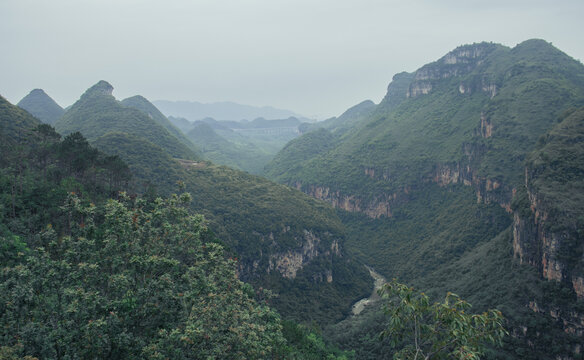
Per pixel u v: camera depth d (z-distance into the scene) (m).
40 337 23.81
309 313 102.06
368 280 129.25
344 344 77.75
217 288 33.09
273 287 103.81
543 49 193.25
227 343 27.11
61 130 176.62
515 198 84.44
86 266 29.08
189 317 27.52
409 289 21.78
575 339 57.47
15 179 59.84
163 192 108.75
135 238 34.47
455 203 152.88
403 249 149.88
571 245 62.47
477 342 21.05
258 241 108.06
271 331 40.56
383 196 185.62
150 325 29.06
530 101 137.50
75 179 69.69
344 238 132.62
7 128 90.19
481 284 79.19
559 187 72.00
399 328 21.97
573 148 79.38
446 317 21.03
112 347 25.89
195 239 38.22
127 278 30.11
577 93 136.00
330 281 119.75
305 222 122.38
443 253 123.50
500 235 99.31
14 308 25.64
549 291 63.69
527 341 61.16
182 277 32.44
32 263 29.20
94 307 26.20
